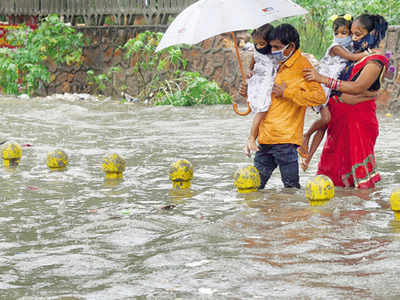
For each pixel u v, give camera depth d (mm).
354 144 6812
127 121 13438
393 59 13719
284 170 6680
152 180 7445
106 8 19688
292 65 6375
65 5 20656
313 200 6066
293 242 4684
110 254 4551
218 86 17141
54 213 5859
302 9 6586
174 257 4398
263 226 5191
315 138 7141
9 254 4586
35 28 21172
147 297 3645
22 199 6461
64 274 4117
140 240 4902
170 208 6000
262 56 6457
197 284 3830
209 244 4695
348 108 6809
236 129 11820
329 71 6742
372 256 4293
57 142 10430
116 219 5551
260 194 6547
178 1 17906
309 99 6387
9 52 19859
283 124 6508
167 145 10055
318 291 3643
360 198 6273
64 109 15438
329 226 5141
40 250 4680
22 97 19375
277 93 6391
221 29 6254
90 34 20094
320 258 4273
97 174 7812
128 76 19125
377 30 6559
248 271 4035
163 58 18172
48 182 7328
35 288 3861
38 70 19641
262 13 6355
